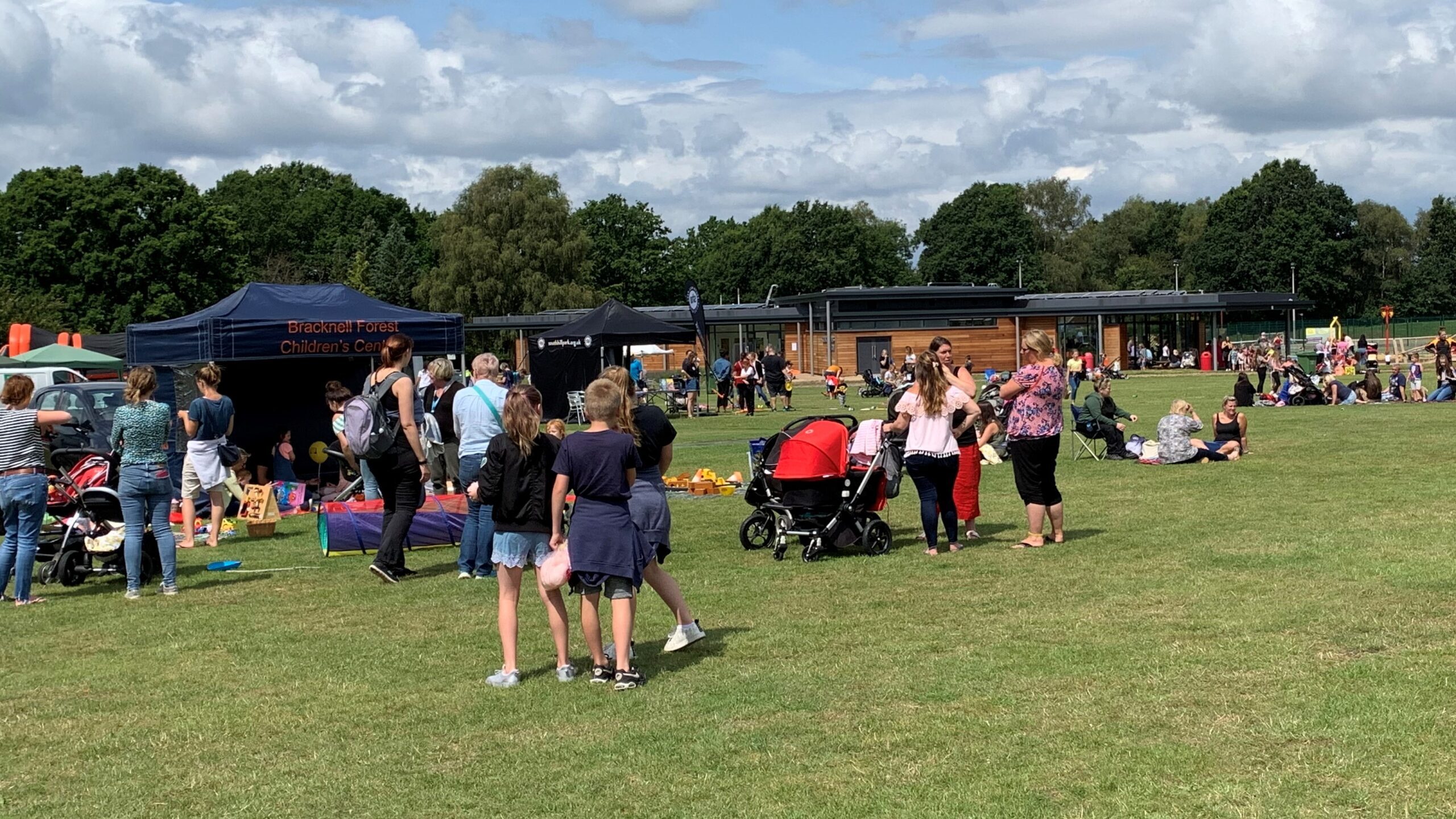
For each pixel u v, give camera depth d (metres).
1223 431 19.98
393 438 11.45
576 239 82.88
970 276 113.31
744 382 39.19
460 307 81.75
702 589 10.62
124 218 66.19
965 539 12.86
